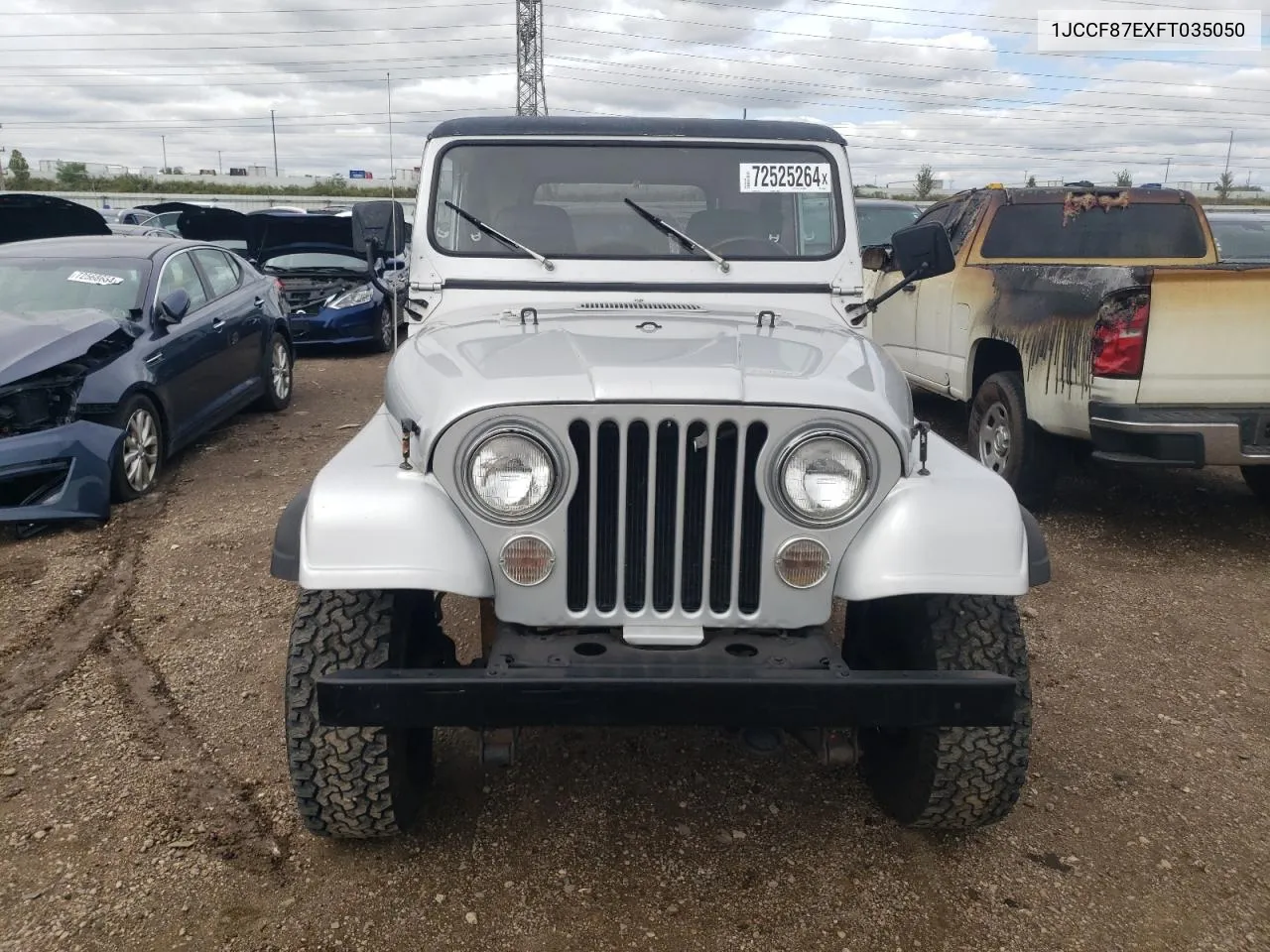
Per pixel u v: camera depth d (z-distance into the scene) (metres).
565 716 2.20
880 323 7.91
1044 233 6.62
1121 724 3.51
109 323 5.87
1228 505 6.08
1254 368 4.71
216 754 3.24
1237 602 4.61
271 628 4.18
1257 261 6.93
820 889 2.65
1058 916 2.56
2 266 6.52
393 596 2.53
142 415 5.98
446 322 3.17
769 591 2.36
